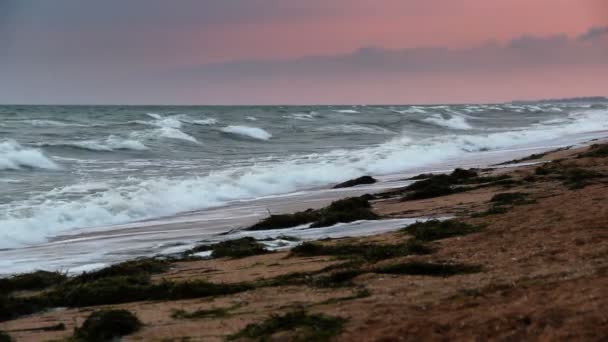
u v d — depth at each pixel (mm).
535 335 6801
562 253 10281
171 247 16828
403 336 7363
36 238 18266
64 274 13570
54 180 27031
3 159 30562
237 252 14719
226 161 34938
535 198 17375
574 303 7426
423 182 24141
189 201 24078
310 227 17984
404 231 15070
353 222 17859
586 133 54438
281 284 10812
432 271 10266
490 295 8352
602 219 12375
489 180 23688
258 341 7836
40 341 9008
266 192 27062
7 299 10750
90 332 8789
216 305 9898
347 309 8648
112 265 13625
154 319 9422
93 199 22578
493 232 12773
